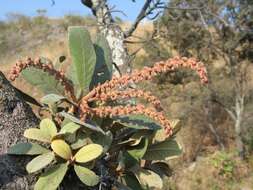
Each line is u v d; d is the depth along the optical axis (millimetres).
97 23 1333
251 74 5148
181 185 3832
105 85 505
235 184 3965
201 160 4188
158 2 1316
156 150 562
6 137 505
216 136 4727
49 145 511
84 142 499
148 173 548
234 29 4676
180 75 4891
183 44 4602
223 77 5086
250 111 4738
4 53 6074
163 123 480
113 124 532
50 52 6223
